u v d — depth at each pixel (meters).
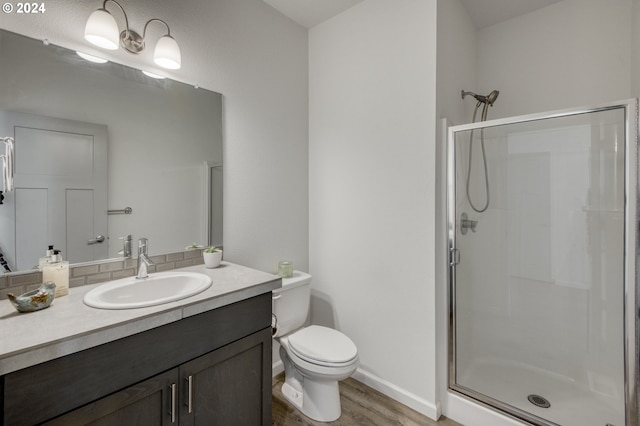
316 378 1.63
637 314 1.32
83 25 1.30
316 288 2.38
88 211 1.33
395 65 1.85
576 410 1.56
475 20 2.23
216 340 1.20
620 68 1.83
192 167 1.68
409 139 1.80
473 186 1.87
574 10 1.97
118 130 1.41
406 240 1.84
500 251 1.95
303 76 2.34
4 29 1.12
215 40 1.76
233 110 1.87
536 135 1.74
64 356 0.81
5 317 0.94
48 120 1.22
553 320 1.81
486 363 1.92
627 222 1.35
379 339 1.98
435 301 1.72
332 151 2.23
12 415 0.73
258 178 2.02
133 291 1.30
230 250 1.87
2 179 1.12
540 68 2.10
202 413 1.16
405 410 1.78
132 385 0.95
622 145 1.40
